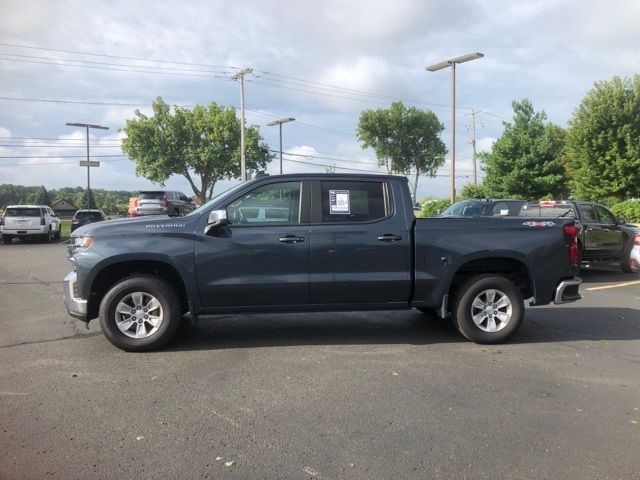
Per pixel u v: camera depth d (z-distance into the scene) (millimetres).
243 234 6082
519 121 34531
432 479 3328
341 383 5039
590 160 28906
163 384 5004
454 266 6336
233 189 6297
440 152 63938
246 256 6066
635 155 27250
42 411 4359
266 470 3430
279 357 5879
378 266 6254
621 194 28469
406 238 6285
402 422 4164
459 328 6449
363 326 7355
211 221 5906
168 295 6035
